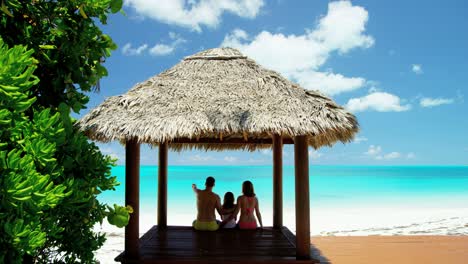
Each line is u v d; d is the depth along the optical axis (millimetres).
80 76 3824
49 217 3072
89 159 3611
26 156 2484
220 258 5609
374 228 12508
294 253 5930
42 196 2443
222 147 9016
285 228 8047
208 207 7914
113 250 9008
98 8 3645
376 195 26562
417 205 21578
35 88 3719
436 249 7641
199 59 6625
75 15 3701
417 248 7723
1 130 2459
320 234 11414
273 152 8258
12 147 2793
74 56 3730
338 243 8219
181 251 6090
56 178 3236
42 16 3596
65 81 3703
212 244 6617
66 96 3795
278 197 8172
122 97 5824
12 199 2332
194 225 8039
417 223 13367
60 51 3721
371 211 18969
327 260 6828
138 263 5375
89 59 3887
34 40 3574
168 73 6410
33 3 3557
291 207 20188
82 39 3736
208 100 5754
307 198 5410
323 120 5301
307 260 5359
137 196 5414
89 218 3650
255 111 5492
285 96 5766
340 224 13867
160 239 7051
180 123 5258
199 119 5336
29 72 2465
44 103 3744
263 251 6078
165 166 8328
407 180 41375
